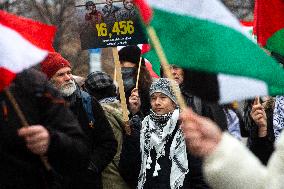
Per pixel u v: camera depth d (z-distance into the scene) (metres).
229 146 5.06
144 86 10.81
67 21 34.88
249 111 9.48
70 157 6.00
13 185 5.93
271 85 4.84
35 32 5.73
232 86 4.88
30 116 5.97
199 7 4.97
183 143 7.85
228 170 5.04
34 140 5.34
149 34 4.98
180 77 8.64
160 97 8.01
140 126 8.70
